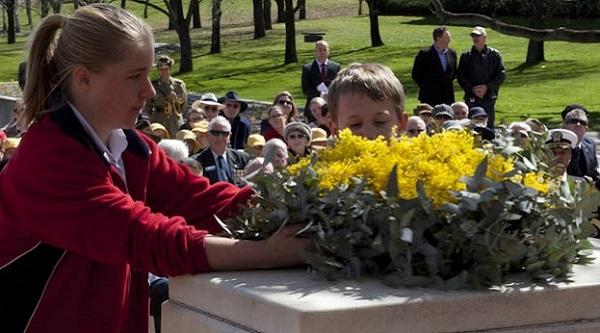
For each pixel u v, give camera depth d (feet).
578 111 33.37
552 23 142.61
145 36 9.12
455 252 8.30
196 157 32.07
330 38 147.54
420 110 44.65
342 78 10.73
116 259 8.90
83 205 8.84
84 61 8.98
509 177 8.68
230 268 9.00
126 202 8.96
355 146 9.44
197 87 109.50
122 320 9.46
